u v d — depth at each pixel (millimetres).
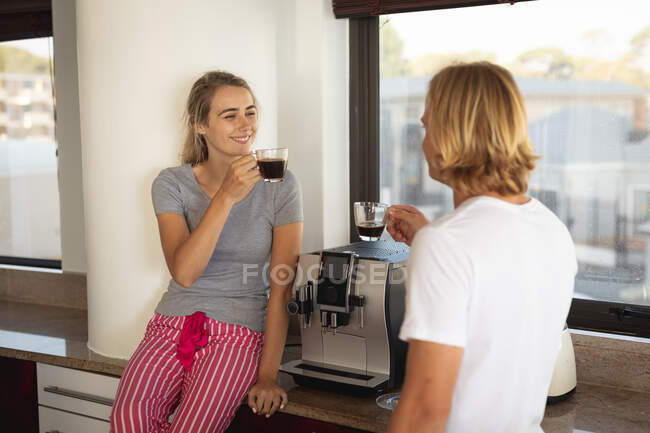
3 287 2924
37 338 2297
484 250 981
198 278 1805
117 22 1969
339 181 2328
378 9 2131
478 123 1022
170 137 1987
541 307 1051
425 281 985
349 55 2322
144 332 2051
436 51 2193
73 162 2672
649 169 1911
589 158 1994
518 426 1076
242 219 1813
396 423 1006
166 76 1965
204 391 1637
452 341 967
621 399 1699
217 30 2004
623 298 1980
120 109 1998
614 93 1938
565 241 1098
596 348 1812
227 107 1782
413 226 1469
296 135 2266
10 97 2924
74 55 2615
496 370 1021
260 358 1785
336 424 1583
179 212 1827
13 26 2809
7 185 2982
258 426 1717
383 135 2330
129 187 2020
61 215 2744
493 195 1063
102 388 2012
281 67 2260
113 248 2057
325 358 1787
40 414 2150
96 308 2117
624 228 1963
